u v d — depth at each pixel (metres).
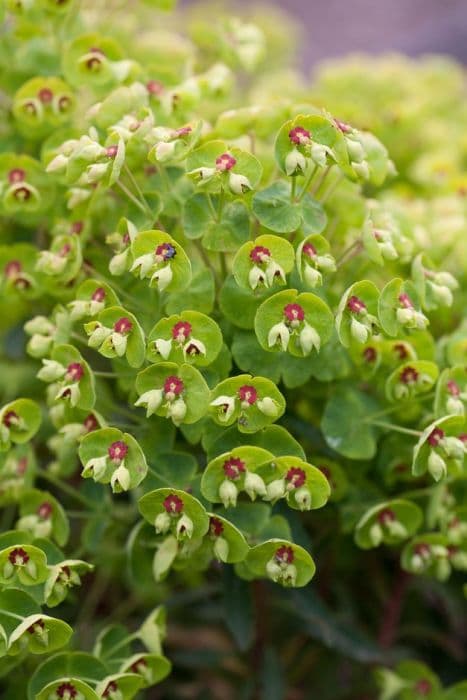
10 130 0.74
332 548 0.73
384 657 0.72
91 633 0.74
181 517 0.63
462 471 0.66
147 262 0.63
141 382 0.63
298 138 0.64
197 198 0.65
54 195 0.70
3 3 0.70
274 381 0.65
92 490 0.69
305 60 1.79
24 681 0.68
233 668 0.76
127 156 0.67
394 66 0.88
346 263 0.69
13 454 0.67
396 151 0.83
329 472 0.68
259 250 0.63
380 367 0.68
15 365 0.76
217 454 0.64
